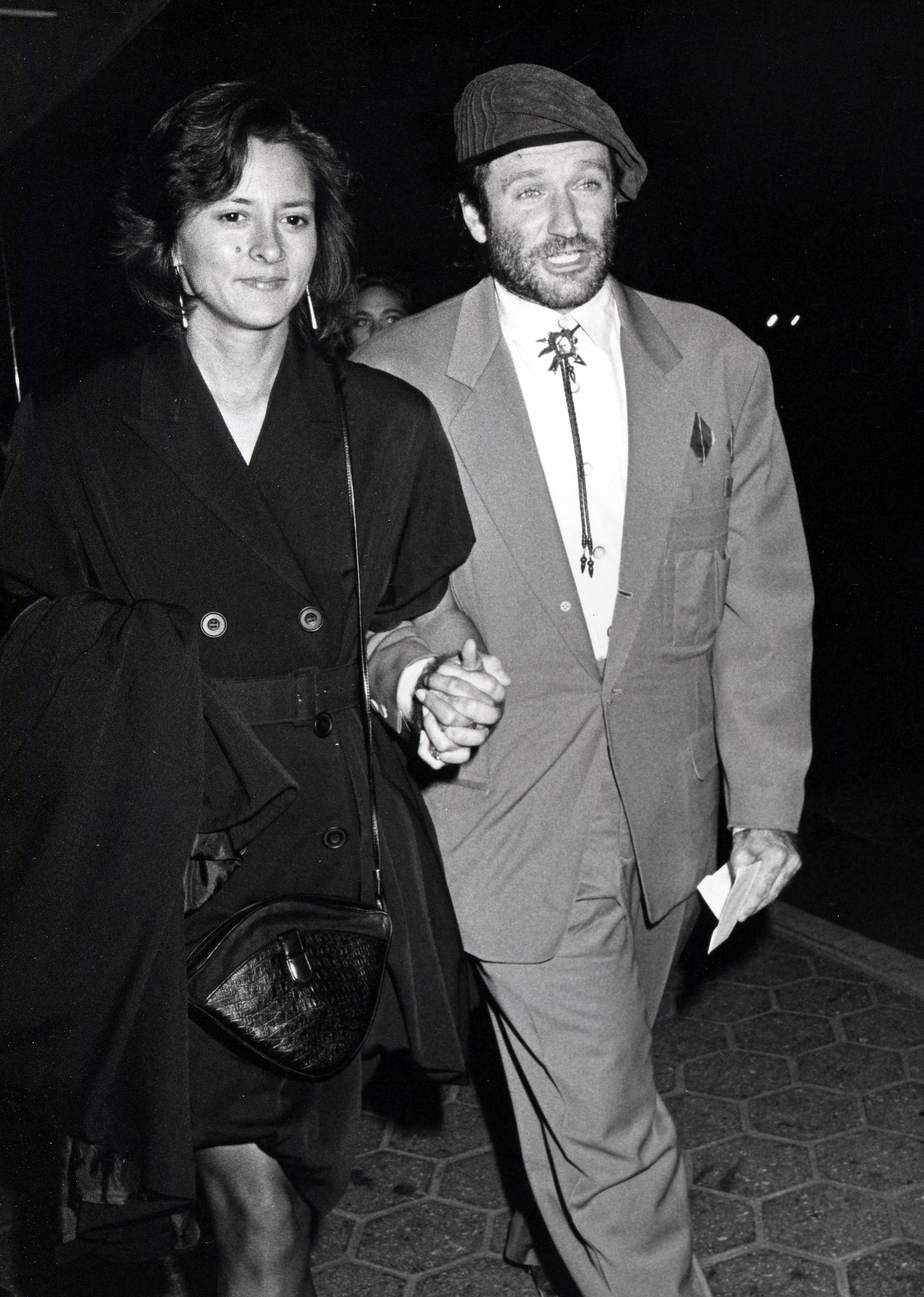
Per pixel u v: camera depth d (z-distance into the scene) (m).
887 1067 3.45
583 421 2.30
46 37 9.98
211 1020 1.93
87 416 1.99
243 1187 2.12
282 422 2.03
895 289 9.04
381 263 9.94
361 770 2.08
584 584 2.31
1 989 1.93
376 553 2.11
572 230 2.21
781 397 9.43
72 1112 1.94
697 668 2.38
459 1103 3.47
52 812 1.93
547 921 2.29
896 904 4.39
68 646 1.96
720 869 2.50
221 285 1.95
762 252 9.47
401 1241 2.94
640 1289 2.27
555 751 2.30
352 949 2.01
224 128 1.92
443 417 2.28
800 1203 2.93
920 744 5.88
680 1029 3.73
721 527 2.36
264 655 2.02
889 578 7.72
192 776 1.93
